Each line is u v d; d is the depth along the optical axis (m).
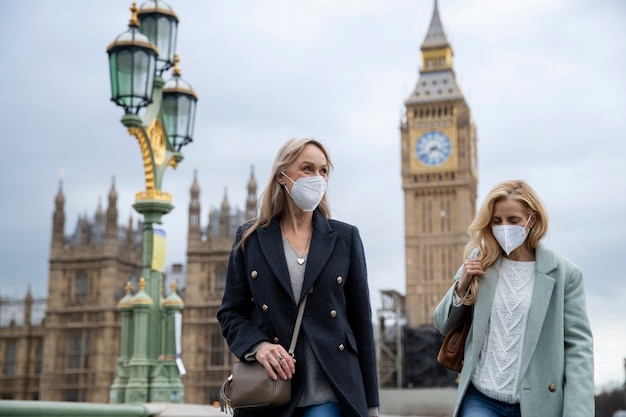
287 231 4.47
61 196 91.00
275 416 4.08
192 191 87.25
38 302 101.75
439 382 86.31
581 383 4.50
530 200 4.74
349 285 4.39
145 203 12.38
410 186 106.88
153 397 11.95
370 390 4.30
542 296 4.68
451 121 107.12
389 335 91.94
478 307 4.75
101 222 94.50
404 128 109.12
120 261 91.00
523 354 4.64
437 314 4.96
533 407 4.55
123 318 12.58
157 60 12.58
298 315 4.21
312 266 4.25
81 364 86.50
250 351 4.12
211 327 83.75
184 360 83.31
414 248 105.25
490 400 4.72
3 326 95.69
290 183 4.38
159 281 12.62
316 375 4.16
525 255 4.86
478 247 4.94
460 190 105.44
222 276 85.06
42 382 86.56
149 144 12.23
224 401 4.26
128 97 11.43
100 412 7.66
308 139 4.44
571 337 4.70
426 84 110.00
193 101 13.28
